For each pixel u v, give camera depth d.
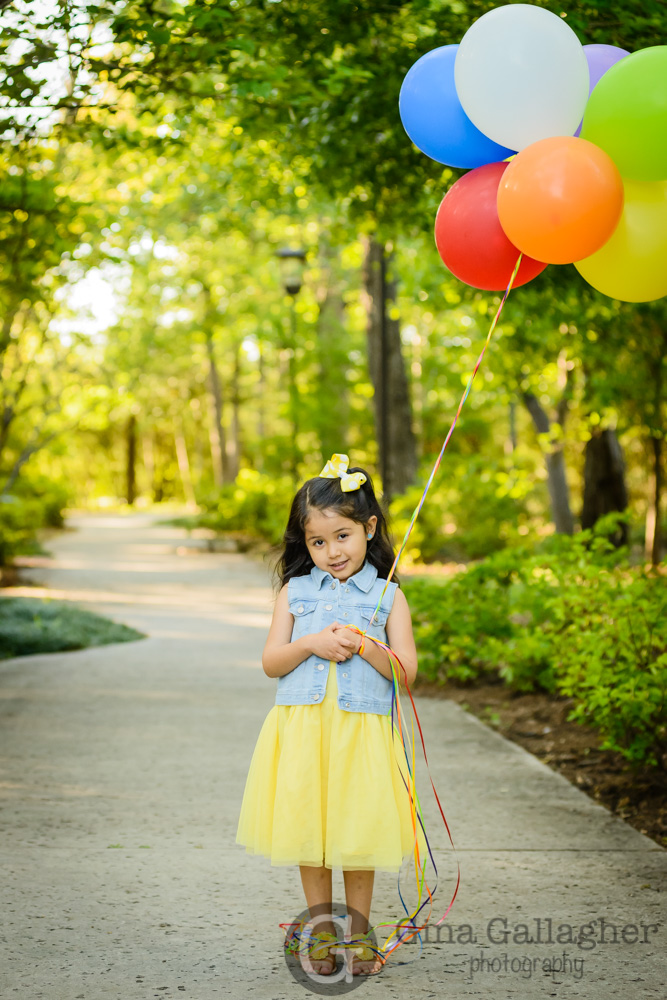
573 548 6.93
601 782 5.04
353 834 2.74
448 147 3.63
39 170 9.38
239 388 43.12
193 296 28.11
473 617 7.66
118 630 10.73
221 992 2.73
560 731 6.11
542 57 3.21
